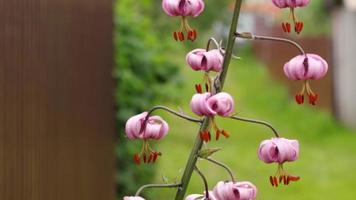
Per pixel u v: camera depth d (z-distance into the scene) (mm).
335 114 18953
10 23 4078
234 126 18000
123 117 8414
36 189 4555
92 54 6359
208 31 26422
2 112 3938
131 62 8992
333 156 14648
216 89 2467
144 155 2551
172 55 13320
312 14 33594
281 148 2412
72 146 5586
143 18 9852
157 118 2564
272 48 28328
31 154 4461
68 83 5461
